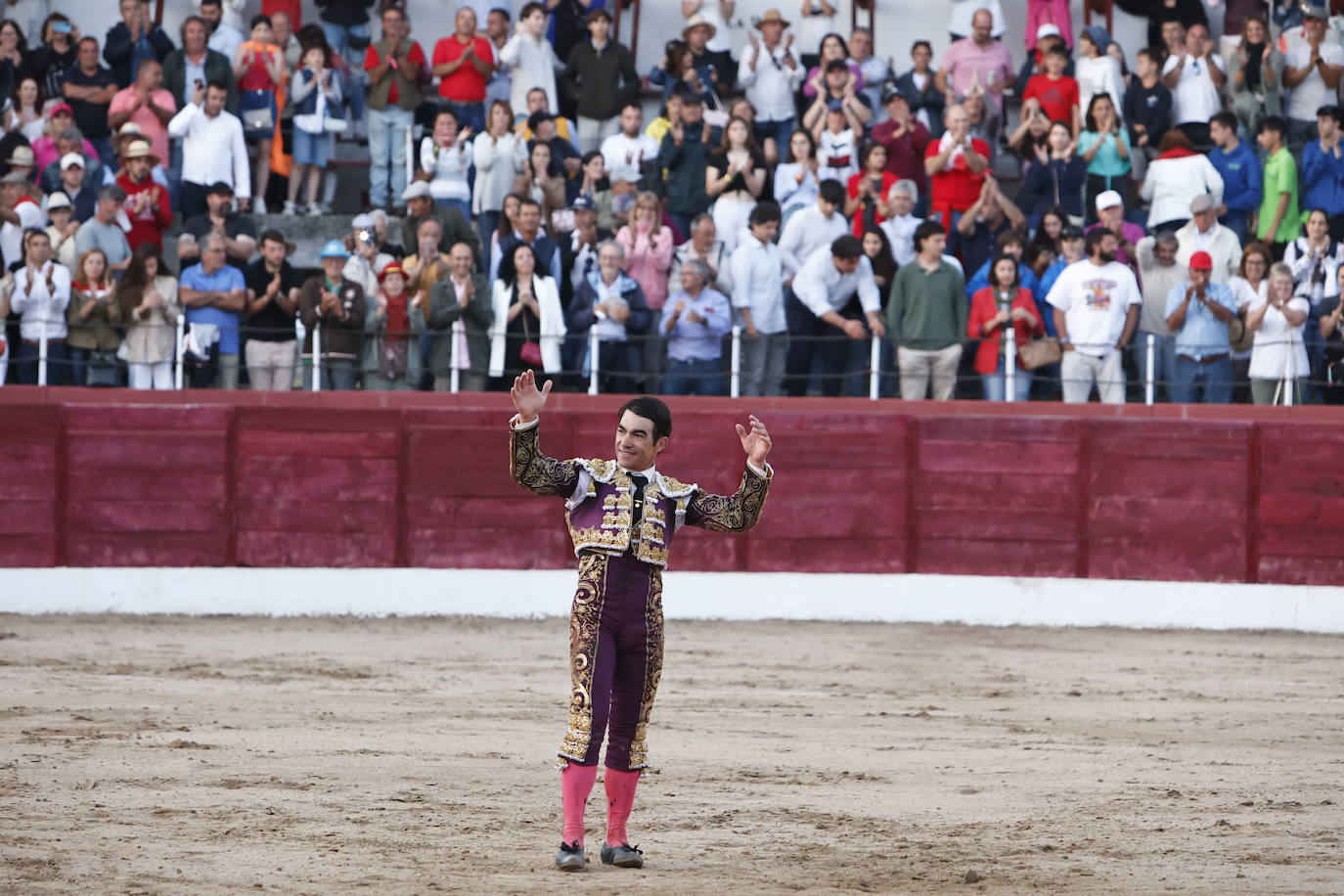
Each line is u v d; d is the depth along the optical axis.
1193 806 17.45
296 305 38.25
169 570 37.88
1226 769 19.94
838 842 15.48
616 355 38.62
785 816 16.77
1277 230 40.94
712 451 38.25
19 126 42.06
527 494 38.38
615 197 39.91
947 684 28.53
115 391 38.00
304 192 44.22
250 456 38.19
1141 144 42.91
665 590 38.47
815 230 39.06
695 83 43.69
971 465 38.34
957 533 38.41
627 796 14.55
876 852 15.05
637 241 38.62
